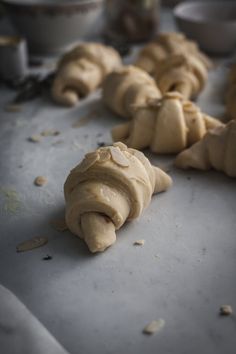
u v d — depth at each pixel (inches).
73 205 12.5
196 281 11.7
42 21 23.5
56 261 12.4
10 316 10.7
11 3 23.4
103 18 30.1
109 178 12.7
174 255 12.5
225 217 13.8
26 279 11.9
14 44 22.6
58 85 20.6
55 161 16.6
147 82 19.4
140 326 10.6
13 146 17.5
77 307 11.1
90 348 10.2
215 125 17.0
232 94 18.7
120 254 12.6
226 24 23.5
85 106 20.5
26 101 21.0
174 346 10.2
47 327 10.7
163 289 11.5
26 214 14.1
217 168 15.7
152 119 16.6
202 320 10.7
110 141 17.8
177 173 15.9
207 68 23.1
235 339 10.3
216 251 12.6
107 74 20.8
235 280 11.7
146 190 13.3
